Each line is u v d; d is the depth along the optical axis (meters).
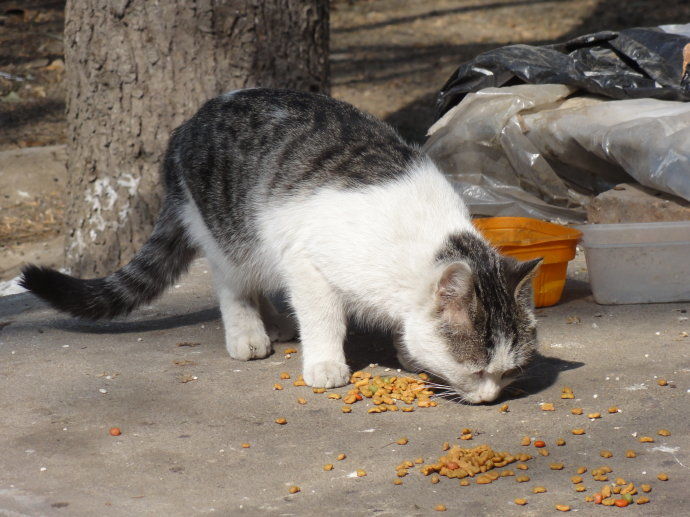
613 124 2.56
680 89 2.58
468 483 2.00
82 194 2.86
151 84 2.77
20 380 2.22
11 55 4.81
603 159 2.59
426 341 2.13
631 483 1.98
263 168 2.23
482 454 2.03
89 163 2.83
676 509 1.95
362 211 2.16
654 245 2.38
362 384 2.18
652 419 2.10
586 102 2.66
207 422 2.12
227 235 2.27
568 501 1.97
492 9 5.59
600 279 2.40
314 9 2.77
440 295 2.11
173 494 2.00
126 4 2.74
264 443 2.08
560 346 2.28
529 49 2.75
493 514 1.96
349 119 2.26
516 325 2.12
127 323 2.41
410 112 4.24
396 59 4.96
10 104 4.36
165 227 2.36
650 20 5.03
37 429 2.11
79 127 2.84
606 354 2.25
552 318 2.37
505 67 2.72
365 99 4.43
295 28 2.76
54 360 2.28
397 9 5.75
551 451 2.05
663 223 2.38
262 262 2.26
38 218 3.38
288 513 1.97
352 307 2.21
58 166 3.65
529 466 2.02
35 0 5.49
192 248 2.38
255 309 2.30
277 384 2.20
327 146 2.22
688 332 2.30
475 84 2.76
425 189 2.18
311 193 2.19
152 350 2.31
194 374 2.23
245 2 2.72
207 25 2.73
